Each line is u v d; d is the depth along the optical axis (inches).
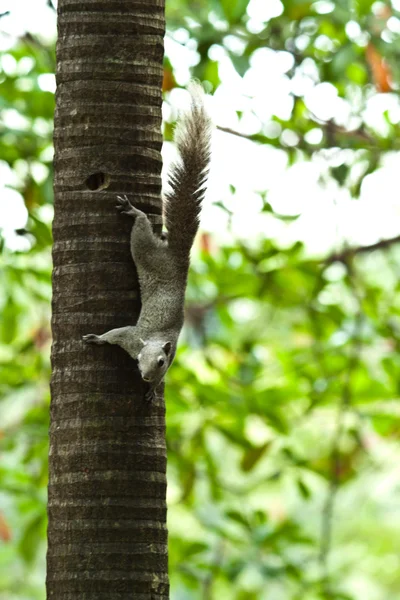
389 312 572.7
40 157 534.3
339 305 582.2
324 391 546.6
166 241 314.3
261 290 551.2
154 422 298.4
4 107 504.7
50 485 296.8
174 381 531.5
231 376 571.8
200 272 583.2
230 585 540.4
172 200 324.5
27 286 550.3
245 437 531.2
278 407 553.9
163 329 302.8
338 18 506.0
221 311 576.4
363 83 583.2
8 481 546.6
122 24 308.2
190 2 543.2
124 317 300.7
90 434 293.1
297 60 542.6
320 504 987.3
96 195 303.0
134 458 293.6
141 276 305.7
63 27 310.8
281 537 525.3
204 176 328.2
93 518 289.6
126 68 307.6
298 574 530.0
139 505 292.5
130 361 298.0
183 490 536.7
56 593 289.7
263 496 810.8
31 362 566.9
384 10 516.1
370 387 563.5
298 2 512.4
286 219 552.1
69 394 296.2
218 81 526.3
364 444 557.9
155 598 290.7
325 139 555.5
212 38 510.3
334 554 1000.2
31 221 518.9
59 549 290.7
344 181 532.4
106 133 304.8
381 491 940.0
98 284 300.2
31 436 529.0
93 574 287.3
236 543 530.9
